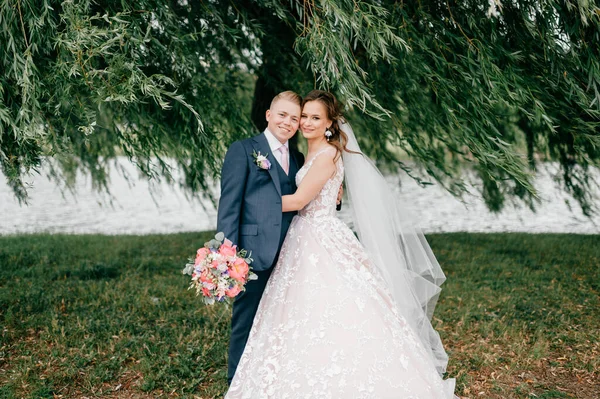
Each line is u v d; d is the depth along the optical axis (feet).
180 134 15.43
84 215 50.67
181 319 16.40
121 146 15.24
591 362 13.47
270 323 10.26
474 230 41.16
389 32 11.27
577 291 20.38
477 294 19.81
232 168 10.42
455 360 13.66
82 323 15.64
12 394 11.32
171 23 12.60
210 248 9.52
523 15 13.55
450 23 14.12
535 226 43.47
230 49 17.19
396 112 16.01
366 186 11.37
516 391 12.00
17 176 12.52
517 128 23.25
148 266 24.20
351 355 9.64
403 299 11.31
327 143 11.09
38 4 10.93
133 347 13.97
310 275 10.32
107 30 10.01
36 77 10.59
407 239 11.84
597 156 19.22
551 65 13.87
